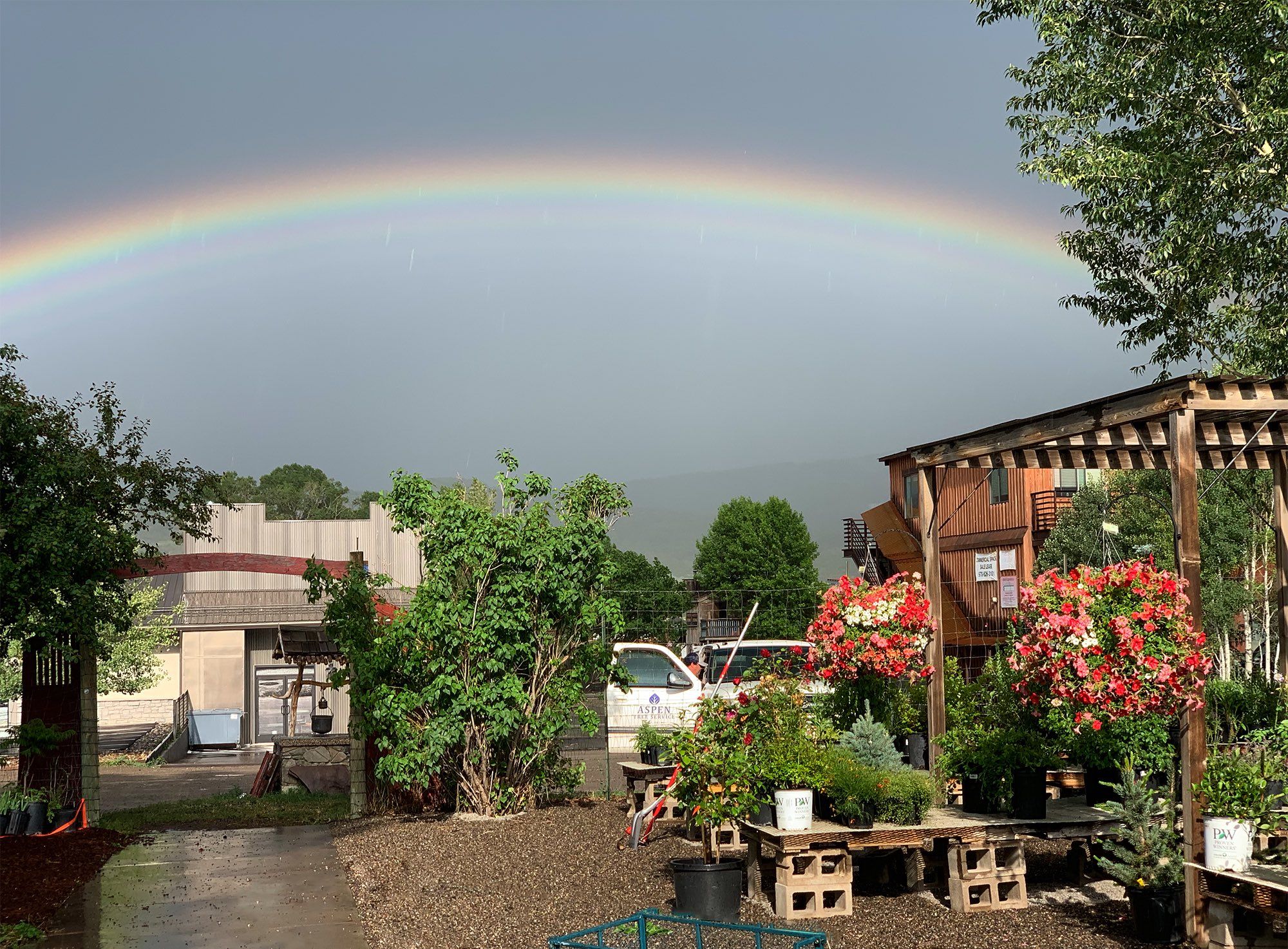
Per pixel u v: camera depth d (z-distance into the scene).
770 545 57.44
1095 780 9.18
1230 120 16.77
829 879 8.02
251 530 39.59
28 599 13.25
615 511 13.71
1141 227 17.55
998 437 9.48
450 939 7.71
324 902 9.04
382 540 39.47
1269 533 23.14
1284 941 6.61
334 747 17.64
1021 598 7.98
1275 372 16.41
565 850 10.73
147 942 7.90
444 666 12.74
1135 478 25.39
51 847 11.62
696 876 7.99
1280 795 6.98
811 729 9.52
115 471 14.59
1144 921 7.03
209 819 14.39
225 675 39.22
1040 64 17.14
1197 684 7.12
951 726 10.63
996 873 8.10
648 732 12.71
